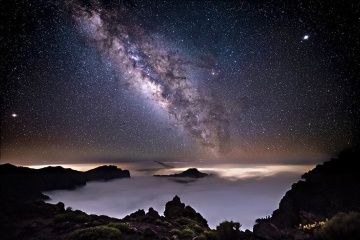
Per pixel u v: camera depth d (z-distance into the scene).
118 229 11.13
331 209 21.75
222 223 10.94
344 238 8.93
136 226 12.38
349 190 23.48
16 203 15.92
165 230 12.16
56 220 13.22
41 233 11.70
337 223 9.54
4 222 12.99
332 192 24.28
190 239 10.91
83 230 10.84
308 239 10.19
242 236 10.73
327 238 9.45
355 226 9.00
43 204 16.84
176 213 17.14
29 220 13.69
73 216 13.72
